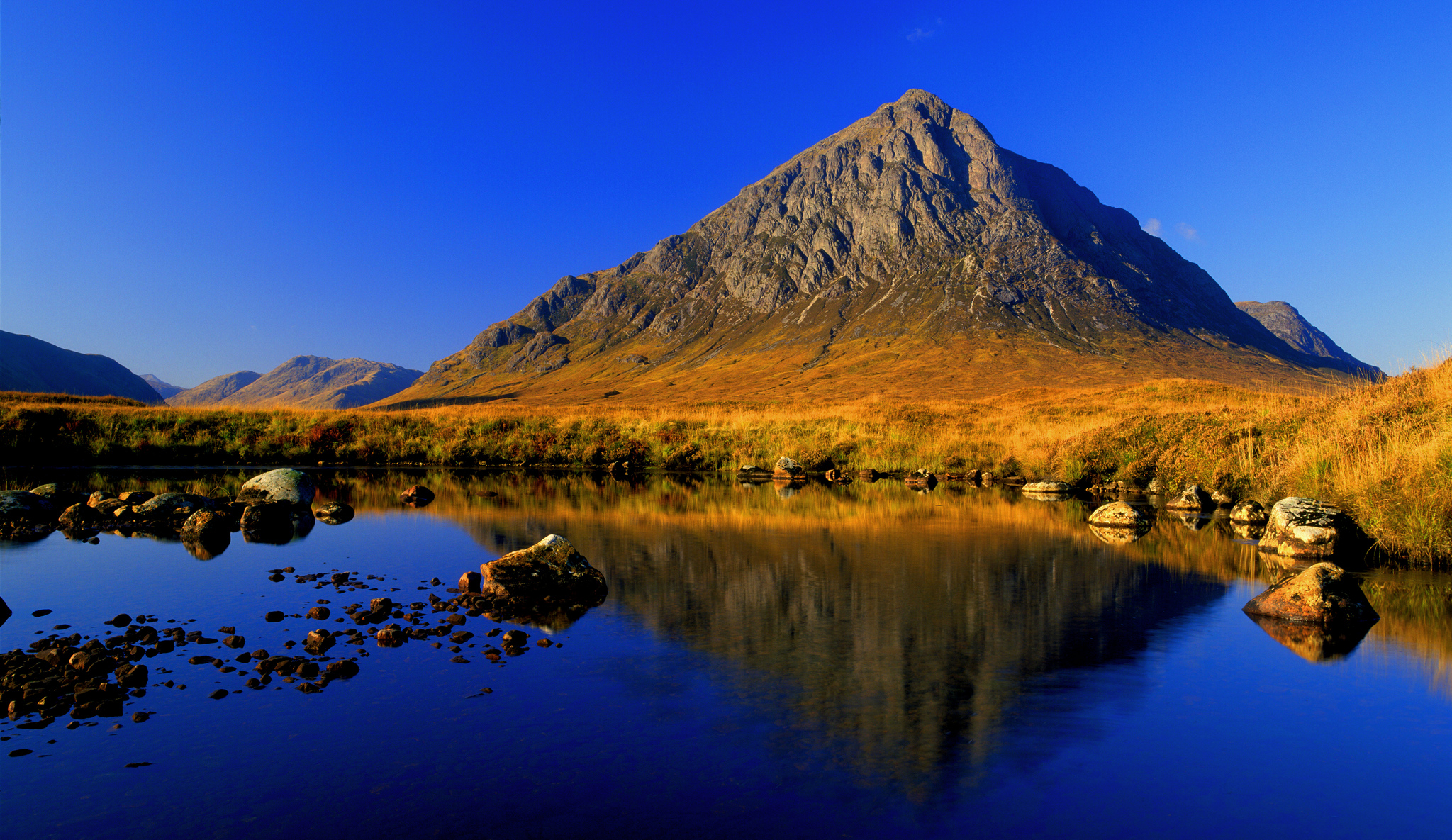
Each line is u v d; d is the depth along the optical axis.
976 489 21.69
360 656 5.91
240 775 3.95
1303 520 10.61
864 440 29.42
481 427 31.62
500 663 5.77
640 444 30.34
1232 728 4.64
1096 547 11.25
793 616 7.20
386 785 3.85
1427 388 14.55
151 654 5.96
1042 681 5.44
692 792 3.78
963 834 3.41
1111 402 44.91
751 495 19.02
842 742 4.38
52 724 4.60
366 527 12.94
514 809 3.61
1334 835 3.44
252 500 14.73
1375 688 5.35
